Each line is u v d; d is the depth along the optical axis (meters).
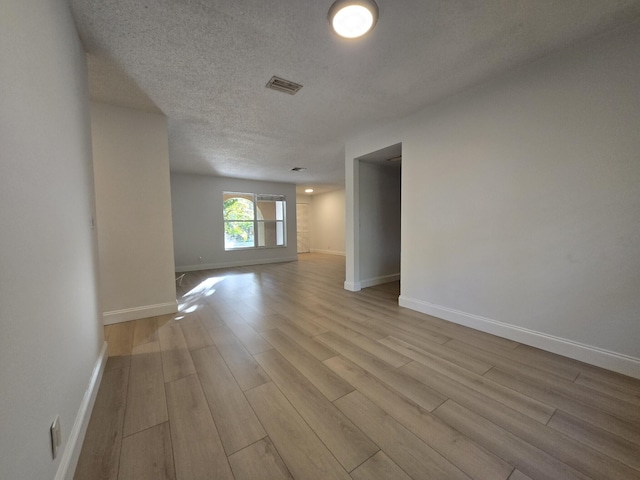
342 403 1.42
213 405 1.41
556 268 1.92
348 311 2.99
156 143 2.76
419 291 2.93
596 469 1.02
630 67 1.58
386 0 1.37
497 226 2.23
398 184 4.52
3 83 0.67
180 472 1.02
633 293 1.62
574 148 1.80
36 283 0.82
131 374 1.72
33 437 0.75
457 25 1.56
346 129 3.24
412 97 2.47
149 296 2.81
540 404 1.40
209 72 2.01
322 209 9.42
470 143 2.37
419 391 1.52
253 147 3.93
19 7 0.78
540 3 1.42
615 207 1.67
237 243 6.73
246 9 1.42
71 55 1.37
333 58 1.86
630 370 1.64
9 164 0.69
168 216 2.87
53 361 0.92
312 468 1.04
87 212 1.59
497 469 1.03
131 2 1.36
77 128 1.44
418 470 1.03
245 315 2.87
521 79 2.02
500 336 2.25
